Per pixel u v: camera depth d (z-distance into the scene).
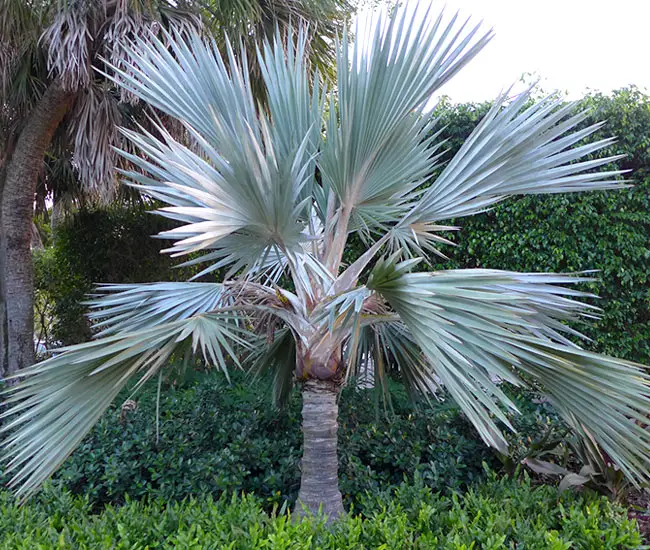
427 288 2.21
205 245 2.16
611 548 2.21
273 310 2.88
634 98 5.14
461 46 2.60
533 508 2.69
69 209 7.76
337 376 2.81
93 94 4.82
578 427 2.51
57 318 8.55
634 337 5.18
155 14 4.49
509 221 5.43
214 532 2.23
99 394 2.46
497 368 2.12
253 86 5.18
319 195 3.27
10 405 4.40
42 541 2.16
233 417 4.22
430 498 2.70
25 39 4.94
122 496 3.36
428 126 3.06
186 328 2.49
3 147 5.50
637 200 5.10
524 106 5.21
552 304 2.63
